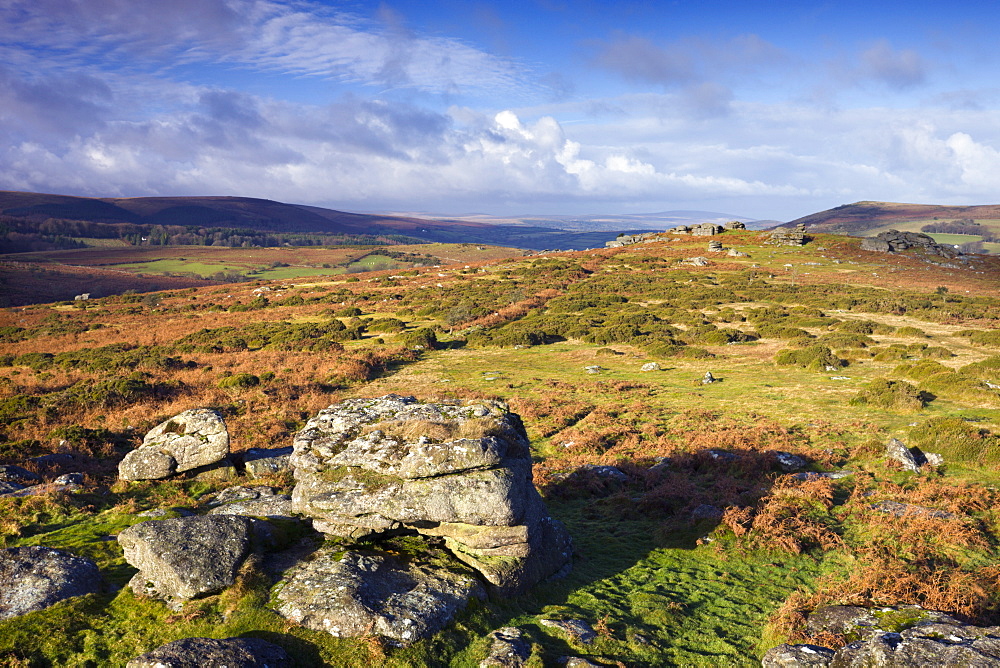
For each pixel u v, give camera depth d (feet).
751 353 146.92
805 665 29.66
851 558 44.96
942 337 152.35
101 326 239.71
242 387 122.83
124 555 37.37
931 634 29.81
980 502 51.67
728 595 40.93
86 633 30.48
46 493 52.54
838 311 205.26
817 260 346.54
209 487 59.41
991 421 76.54
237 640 28.53
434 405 49.90
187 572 33.60
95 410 102.83
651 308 224.12
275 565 37.04
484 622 34.32
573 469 71.26
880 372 118.32
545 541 43.29
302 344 180.04
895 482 59.47
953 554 43.47
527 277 321.52
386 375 144.56
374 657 29.53
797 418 87.51
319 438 45.62
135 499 55.77
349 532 40.70
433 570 37.86
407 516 38.75
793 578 43.21
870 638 30.48
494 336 184.55
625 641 33.88
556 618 36.04
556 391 119.55
